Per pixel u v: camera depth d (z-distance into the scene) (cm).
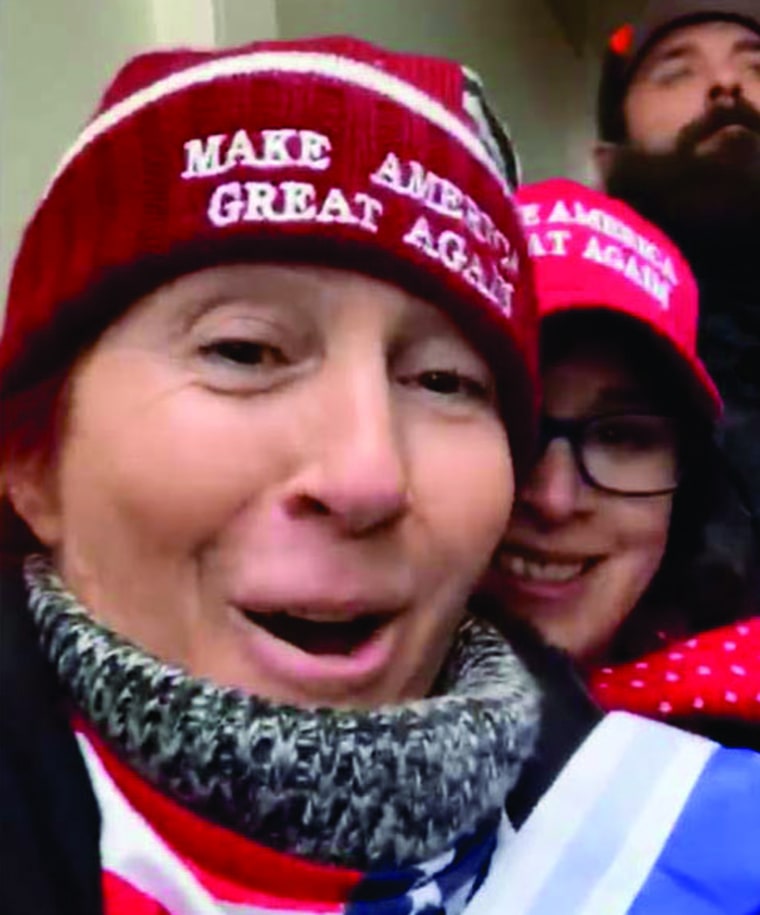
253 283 45
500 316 48
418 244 46
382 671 46
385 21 136
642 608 77
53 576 49
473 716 46
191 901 43
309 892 44
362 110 46
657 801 52
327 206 45
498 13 149
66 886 43
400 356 47
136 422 45
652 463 71
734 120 100
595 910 49
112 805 44
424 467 46
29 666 46
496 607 63
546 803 52
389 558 45
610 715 56
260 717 42
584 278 68
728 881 50
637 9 152
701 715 69
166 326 45
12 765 44
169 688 43
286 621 45
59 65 104
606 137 109
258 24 117
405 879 45
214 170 45
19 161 100
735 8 103
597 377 69
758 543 79
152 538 44
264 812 42
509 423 52
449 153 48
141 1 112
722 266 98
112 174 46
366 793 43
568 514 68
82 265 46
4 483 50
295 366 45
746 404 84
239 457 44
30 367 48
